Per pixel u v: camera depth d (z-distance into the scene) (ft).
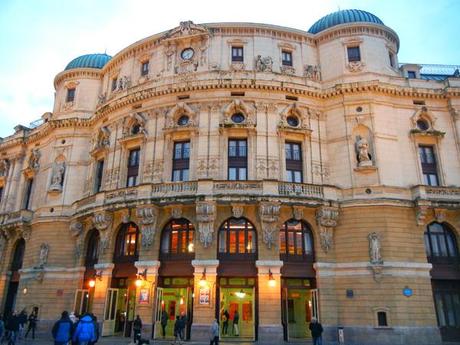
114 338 98.17
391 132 111.75
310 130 112.37
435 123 115.34
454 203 101.65
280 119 112.47
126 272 104.17
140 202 100.63
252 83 113.60
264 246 97.25
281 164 108.68
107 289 104.63
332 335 95.20
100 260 107.76
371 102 113.60
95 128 134.82
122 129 121.60
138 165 116.16
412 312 94.38
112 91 137.49
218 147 108.68
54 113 150.41
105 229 108.37
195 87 114.52
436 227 105.19
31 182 151.23
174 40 125.08
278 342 90.17
